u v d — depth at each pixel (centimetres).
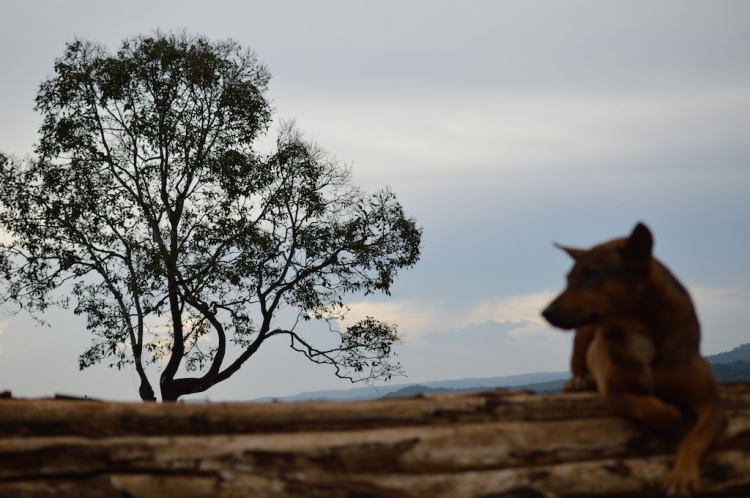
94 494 329
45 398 420
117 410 363
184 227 2183
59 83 2052
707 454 339
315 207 2208
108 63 2077
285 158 2217
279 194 2234
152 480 328
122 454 335
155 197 2188
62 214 2147
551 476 332
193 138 2130
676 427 351
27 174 2078
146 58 2083
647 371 344
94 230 2103
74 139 2070
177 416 363
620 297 330
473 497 326
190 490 324
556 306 333
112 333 2097
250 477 326
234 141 2214
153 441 340
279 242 2225
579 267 343
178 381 2158
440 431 347
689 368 337
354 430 358
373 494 321
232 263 2131
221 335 2156
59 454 335
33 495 328
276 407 365
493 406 369
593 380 438
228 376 2205
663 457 344
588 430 352
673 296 334
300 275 2236
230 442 342
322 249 2173
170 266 2016
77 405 362
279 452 336
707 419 334
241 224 2078
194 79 2116
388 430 349
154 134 2141
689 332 342
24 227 2056
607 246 345
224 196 2192
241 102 2120
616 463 338
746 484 331
